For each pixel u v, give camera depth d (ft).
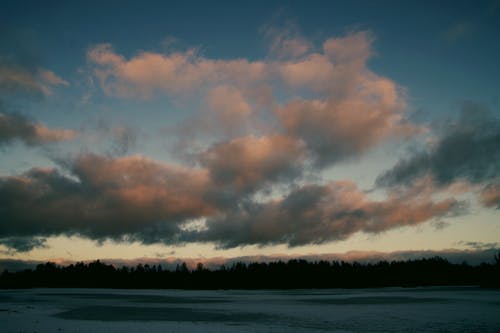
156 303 234.99
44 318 137.90
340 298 288.92
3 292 445.37
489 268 579.89
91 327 112.06
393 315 144.66
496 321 123.65
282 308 186.91
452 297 267.18
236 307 195.72
